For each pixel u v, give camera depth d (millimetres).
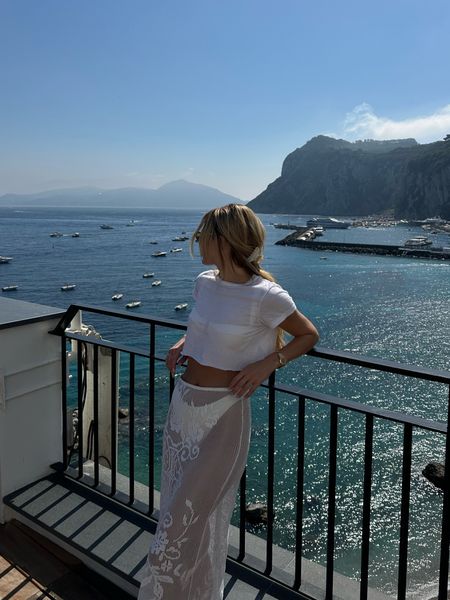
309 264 67750
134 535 2482
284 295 1650
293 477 12172
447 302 39531
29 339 2840
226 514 1749
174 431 1762
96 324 30188
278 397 16922
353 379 19953
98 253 74062
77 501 2773
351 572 8984
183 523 1629
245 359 1688
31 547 2516
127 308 37594
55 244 88500
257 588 2162
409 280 52812
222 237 1676
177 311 36594
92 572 2354
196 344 1744
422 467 12711
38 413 2945
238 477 1740
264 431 14570
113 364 3020
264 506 10500
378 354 25688
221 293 1716
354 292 44750
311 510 10820
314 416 15602
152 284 47156
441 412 16953
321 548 9648
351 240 113125
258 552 2510
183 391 1753
